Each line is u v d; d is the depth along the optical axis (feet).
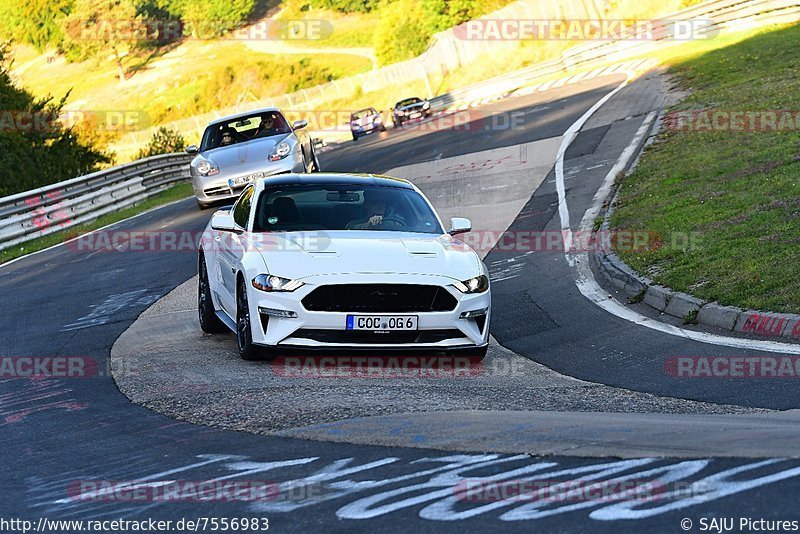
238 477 50.75
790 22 476.95
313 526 41.83
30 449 62.23
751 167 168.25
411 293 82.99
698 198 154.40
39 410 74.54
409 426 58.70
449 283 83.76
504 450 51.19
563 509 40.83
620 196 176.45
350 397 70.13
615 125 281.95
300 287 82.43
